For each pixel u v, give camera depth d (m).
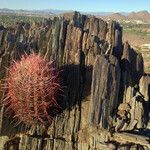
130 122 10.20
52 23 11.64
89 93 10.62
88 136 10.22
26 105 9.53
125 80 10.74
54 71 10.28
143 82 10.78
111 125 10.13
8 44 10.63
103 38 11.71
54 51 10.97
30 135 10.43
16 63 9.74
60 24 11.23
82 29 11.56
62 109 10.58
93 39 11.07
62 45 11.05
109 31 11.71
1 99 10.15
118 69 10.41
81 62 10.95
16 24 12.87
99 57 10.21
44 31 11.25
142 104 10.32
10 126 10.30
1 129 10.24
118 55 11.40
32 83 9.26
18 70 9.46
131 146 9.65
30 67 9.35
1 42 10.93
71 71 10.83
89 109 10.20
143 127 10.19
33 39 11.25
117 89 10.38
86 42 11.05
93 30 11.80
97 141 10.02
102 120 10.09
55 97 10.16
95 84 10.12
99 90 10.13
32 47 10.89
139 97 10.55
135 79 11.46
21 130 10.44
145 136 9.82
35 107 9.54
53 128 10.48
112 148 9.68
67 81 10.79
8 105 10.13
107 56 10.43
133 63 11.59
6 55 10.30
